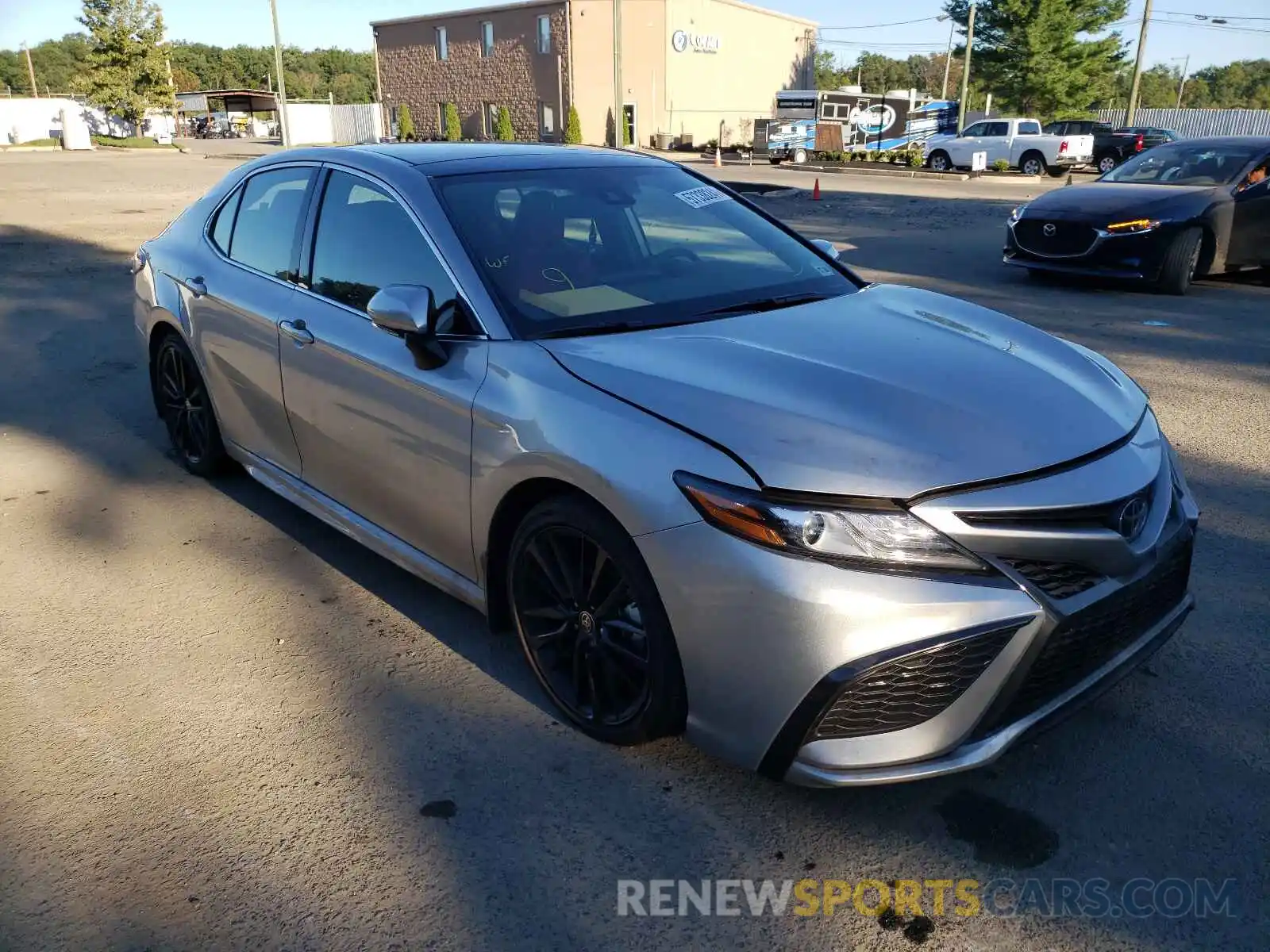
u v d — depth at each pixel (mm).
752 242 3754
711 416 2436
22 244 12453
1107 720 2922
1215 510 4453
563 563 2723
